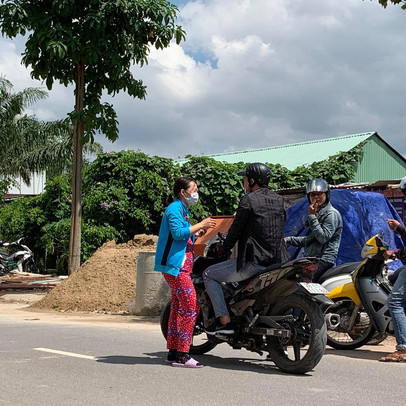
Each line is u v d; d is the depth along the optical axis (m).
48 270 22.25
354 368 6.33
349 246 10.46
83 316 11.48
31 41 15.41
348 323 7.61
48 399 4.64
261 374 5.84
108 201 19.72
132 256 13.80
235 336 6.30
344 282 7.59
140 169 19.95
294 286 5.95
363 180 24.95
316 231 7.32
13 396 4.71
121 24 15.80
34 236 22.58
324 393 5.07
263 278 6.02
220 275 6.29
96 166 20.56
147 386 5.17
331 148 25.70
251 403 4.64
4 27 15.28
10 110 27.48
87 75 16.42
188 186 6.32
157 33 15.90
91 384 5.19
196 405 4.55
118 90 16.53
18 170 29.95
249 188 6.39
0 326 9.34
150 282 11.52
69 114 16.27
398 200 12.54
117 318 11.11
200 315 6.82
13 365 5.98
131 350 7.07
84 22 15.59
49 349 6.98
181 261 6.17
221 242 6.50
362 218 10.74
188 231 6.12
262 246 6.11
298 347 5.97
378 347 8.12
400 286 6.97
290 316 5.95
